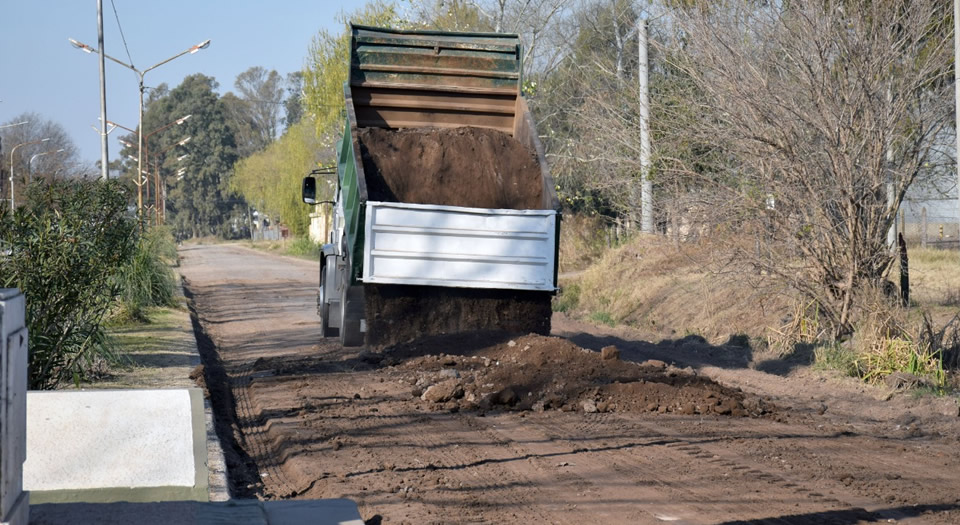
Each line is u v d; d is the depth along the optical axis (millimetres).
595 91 26125
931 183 18422
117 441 5871
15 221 10211
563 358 12461
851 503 6762
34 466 5641
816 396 12039
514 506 6664
